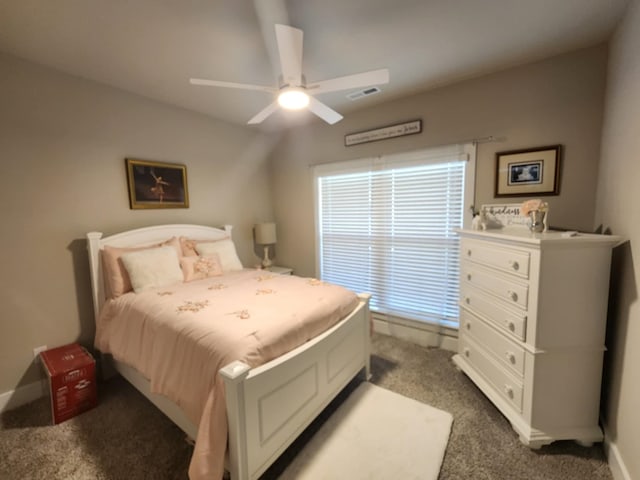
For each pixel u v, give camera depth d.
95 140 2.49
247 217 3.91
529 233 1.86
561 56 2.17
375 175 3.23
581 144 2.15
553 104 2.23
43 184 2.22
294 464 1.61
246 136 3.83
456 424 1.89
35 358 2.22
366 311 2.38
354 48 2.04
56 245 2.30
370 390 2.27
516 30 1.86
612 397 1.63
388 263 3.26
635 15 1.52
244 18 1.68
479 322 2.14
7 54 2.03
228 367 1.29
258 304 1.99
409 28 1.82
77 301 2.42
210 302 2.03
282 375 1.52
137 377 2.04
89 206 2.47
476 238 2.12
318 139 3.65
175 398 1.54
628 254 1.52
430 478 1.51
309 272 3.98
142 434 1.84
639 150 1.41
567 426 1.68
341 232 3.61
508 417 1.80
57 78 2.26
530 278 1.64
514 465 1.58
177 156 3.10
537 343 1.62
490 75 2.46
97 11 1.59
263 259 4.14
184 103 2.99
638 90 1.44
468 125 2.59
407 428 1.86
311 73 2.38
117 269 2.36
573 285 1.59
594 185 2.13
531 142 2.33
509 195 2.46
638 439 1.31
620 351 1.56
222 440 1.29
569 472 1.54
